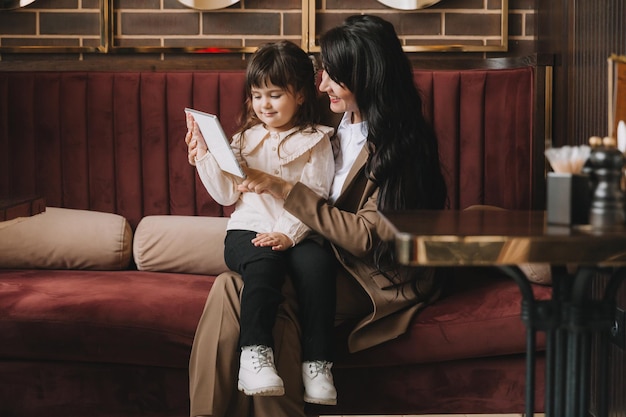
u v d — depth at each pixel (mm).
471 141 3025
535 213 1786
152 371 2275
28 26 3287
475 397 2312
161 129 3035
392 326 2252
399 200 2285
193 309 2293
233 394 2172
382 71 2324
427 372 2295
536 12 3264
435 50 3260
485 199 3039
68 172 3043
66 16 3287
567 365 1609
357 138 2447
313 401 2105
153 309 2283
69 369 2281
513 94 3004
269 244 2201
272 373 2014
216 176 2363
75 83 3041
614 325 2465
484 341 2268
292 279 2230
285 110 2395
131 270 2895
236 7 3283
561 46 2939
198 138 2359
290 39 3289
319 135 2418
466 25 3307
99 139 3043
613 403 2508
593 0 2613
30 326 2264
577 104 2771
